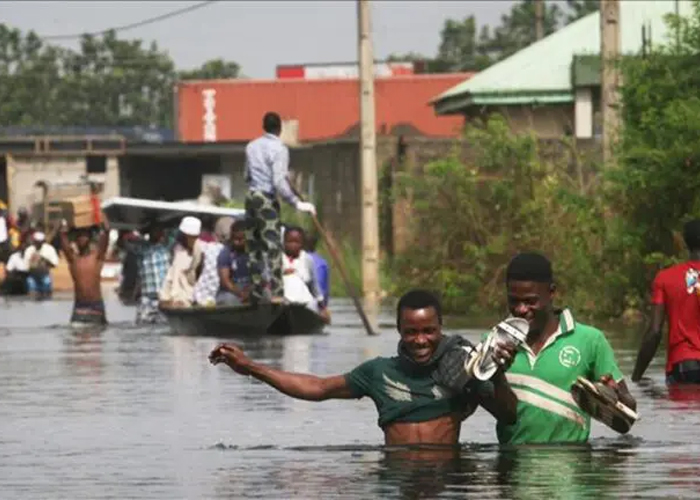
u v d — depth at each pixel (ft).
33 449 60.59
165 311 131.75
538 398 55.11
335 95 406.82
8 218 251.39
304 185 304.91
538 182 153.17
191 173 386.52
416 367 55.77
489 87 237.04
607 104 140.87
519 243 149.28
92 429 66.49
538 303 54.54
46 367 98.02
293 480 51.96
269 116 128.26
